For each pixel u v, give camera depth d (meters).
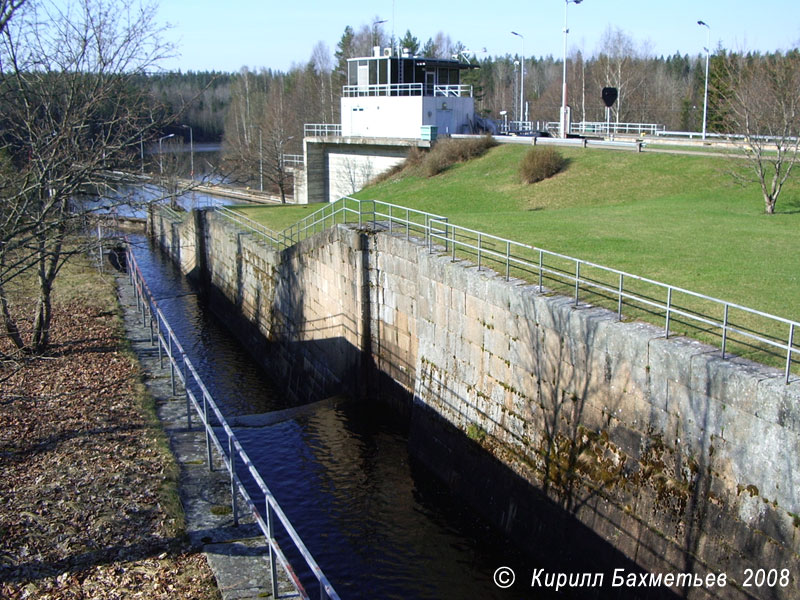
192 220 37.94
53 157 14.35
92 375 16.94
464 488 15.68
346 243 20.56
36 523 10.16
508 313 14.39
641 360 11.34
